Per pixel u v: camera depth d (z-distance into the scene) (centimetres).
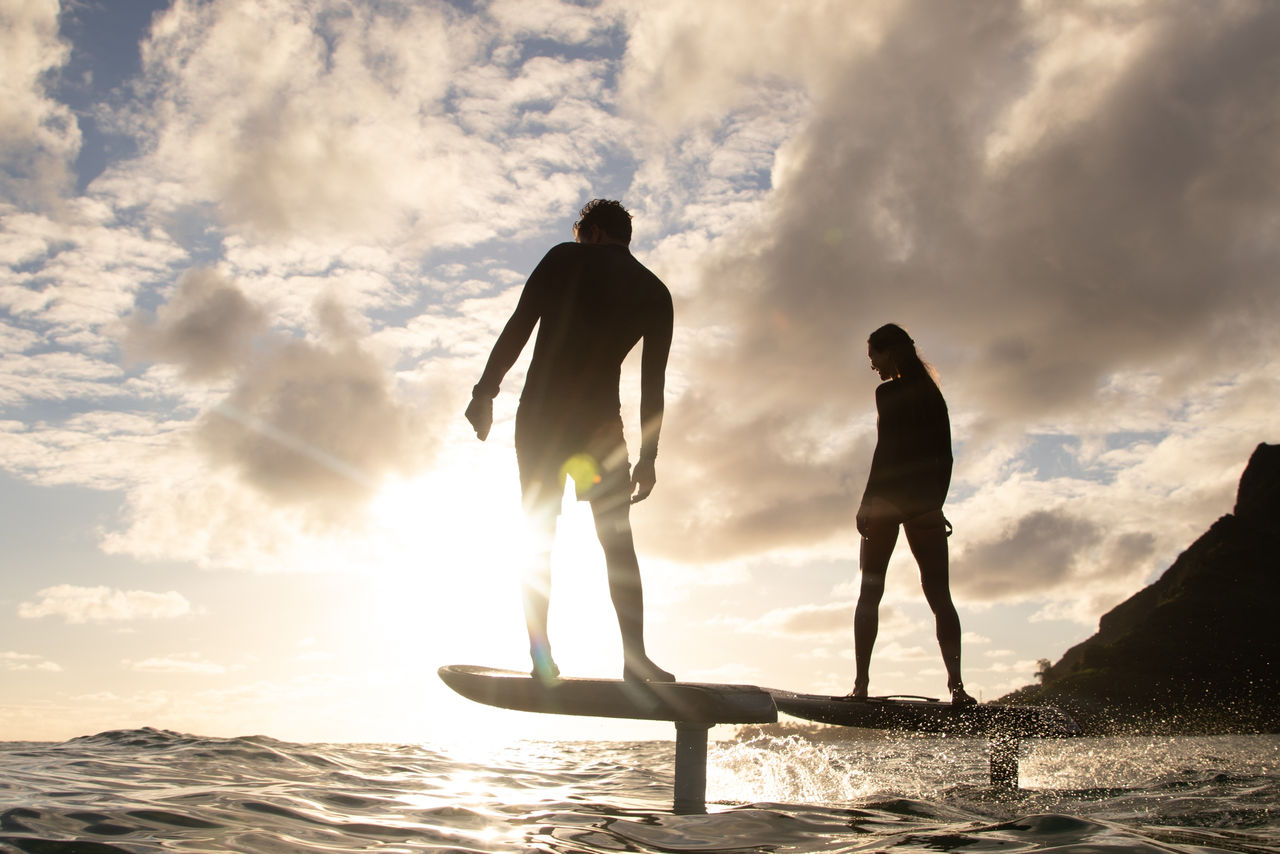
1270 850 219
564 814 285
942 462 431
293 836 228
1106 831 236
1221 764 605
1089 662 6962
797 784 436
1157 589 9694
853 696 431
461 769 503
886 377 453
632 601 317
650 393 329
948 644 423
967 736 413
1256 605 6950
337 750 577
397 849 212
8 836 209
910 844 221
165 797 290
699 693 312
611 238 337
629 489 321
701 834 243
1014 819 268
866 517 438
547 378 314
